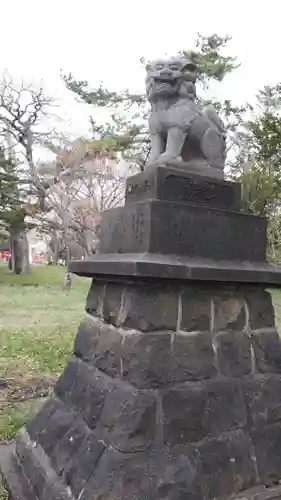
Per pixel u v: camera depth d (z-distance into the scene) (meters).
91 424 2.54
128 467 2.26
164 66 2.91
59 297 15.16
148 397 2.38
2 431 4.07
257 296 2.92
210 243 2.72
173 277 2.41
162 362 2.47
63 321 10.51
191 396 2.50
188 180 2.75
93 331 2.94
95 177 19.06
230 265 2.73
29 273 24.12
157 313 2.51
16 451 3.11
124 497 2.20
